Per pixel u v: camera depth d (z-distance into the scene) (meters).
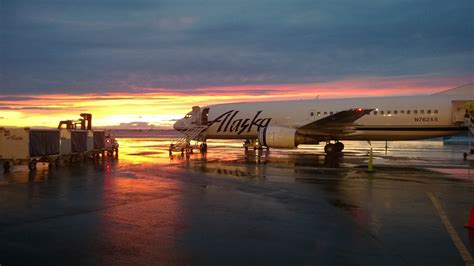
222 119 31.06
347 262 5.88
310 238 7.12
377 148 42.06
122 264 5.75
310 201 10.58
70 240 6.90
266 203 10.29
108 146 27.66
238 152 32.16
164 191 12.11
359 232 7.53
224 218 8.60
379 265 5.76
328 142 29.84
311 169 18.56
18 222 8.14
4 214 8.86
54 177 15.41
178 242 6.82
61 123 27.62
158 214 8.93
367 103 27.36
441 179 15.09
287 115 29.06
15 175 16.05
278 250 6.43
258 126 29.88
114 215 8.80
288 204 10.17
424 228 7.83
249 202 10.41
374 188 12.82
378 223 8.23
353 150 37.16
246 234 7.35
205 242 6.83
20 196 11.12
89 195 11.32
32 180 14.52
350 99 28.11
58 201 10.40
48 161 19.30
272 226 7.95
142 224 8.02
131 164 21.09
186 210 9.38
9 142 17.36
